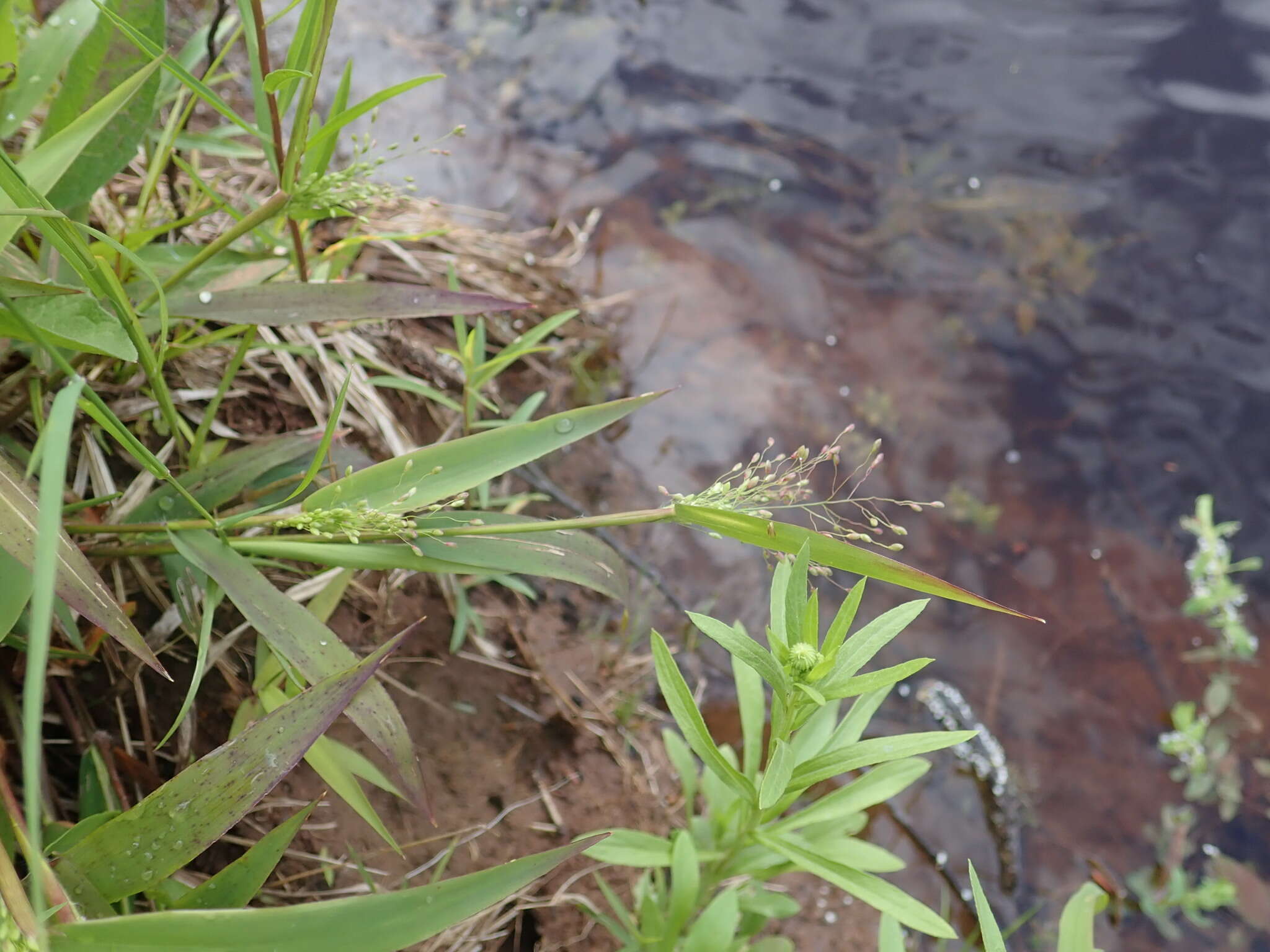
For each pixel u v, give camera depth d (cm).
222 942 23
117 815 28
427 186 66
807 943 48
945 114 79
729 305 67
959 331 69
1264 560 63
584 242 67
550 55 76
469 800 44
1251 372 69
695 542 58
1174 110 82
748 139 75
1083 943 30
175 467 41
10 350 35
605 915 42
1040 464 64
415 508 30
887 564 27
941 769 54
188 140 42
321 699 26
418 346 54
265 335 47
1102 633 60
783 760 28
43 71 33
